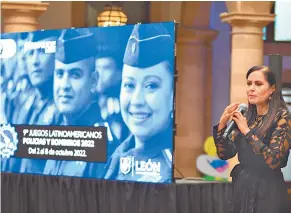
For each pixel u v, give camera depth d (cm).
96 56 782
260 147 660
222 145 706
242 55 1211
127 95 758
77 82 799
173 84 726
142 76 746
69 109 807
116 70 767
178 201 734
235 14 1201
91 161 792
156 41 734
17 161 858
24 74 845
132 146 757
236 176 703
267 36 1659
